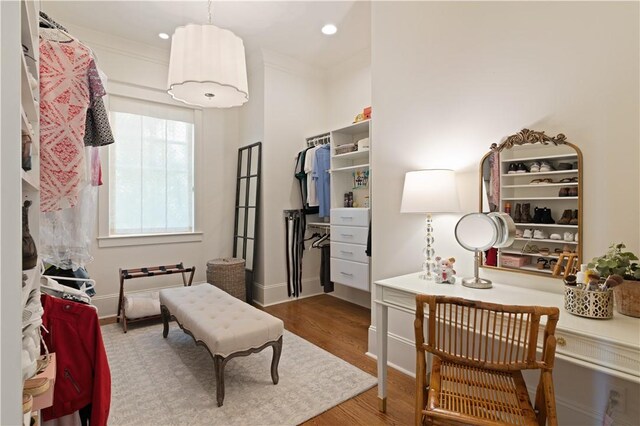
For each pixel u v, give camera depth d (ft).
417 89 7.22
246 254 13.23
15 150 2.07
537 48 5.42
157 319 10.73
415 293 5.43
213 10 9.62
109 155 11.23
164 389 6.62
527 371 5.69
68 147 4.34
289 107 13.12
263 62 12.39
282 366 7.59
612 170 4.68
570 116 5.07
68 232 5.31
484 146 6.11
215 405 6.09
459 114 6.48
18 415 2.07
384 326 6.05
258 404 6.14
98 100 4.93
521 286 5.64
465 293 5.28
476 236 5.74
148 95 11.88
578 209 4.97
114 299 11.32
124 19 10.03
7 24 2.06
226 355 6.09
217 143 13.73
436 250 6.90
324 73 13.93
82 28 10.46
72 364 4.03
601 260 4.31
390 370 7.48
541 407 3.78
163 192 12.41
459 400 3.93
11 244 2.06
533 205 5.45
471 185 6.31
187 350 8.45
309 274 13.67
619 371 3.45
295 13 9.77
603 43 4.75
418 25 7.18
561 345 3.87
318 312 11.59
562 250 5.14
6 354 2.04
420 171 6.27
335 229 11.44
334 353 8.34
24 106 3.41
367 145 10.65
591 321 4.02
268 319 6.87
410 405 6.19
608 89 4.71
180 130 12.80
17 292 2.07
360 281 10.51
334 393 6.52
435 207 6.03
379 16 8.02
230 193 14.08
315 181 12.29
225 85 7.35
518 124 5.65
